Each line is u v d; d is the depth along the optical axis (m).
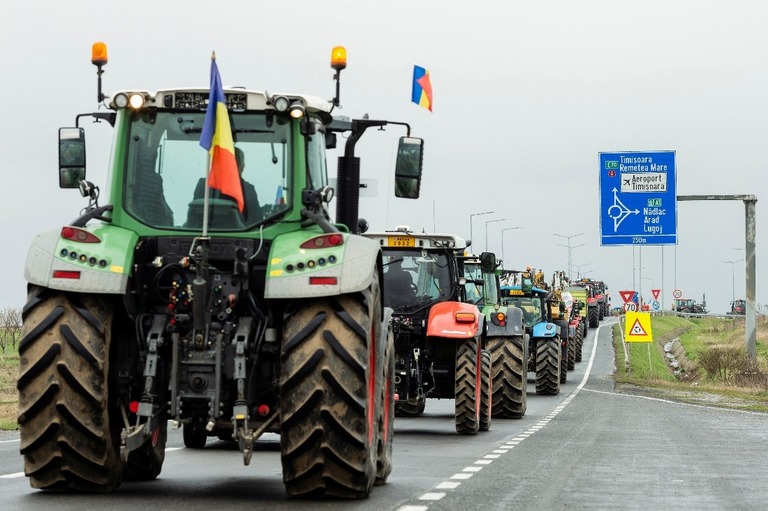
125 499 24.44
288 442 24.27
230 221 26.08
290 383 24.16
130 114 26.69
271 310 25.41
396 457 38.09
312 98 26.55
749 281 111.69
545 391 97.31
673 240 107.19
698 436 49.69
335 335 24.34
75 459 24.67
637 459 37.47
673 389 107.69
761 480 31.12
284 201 26.23
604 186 108.00
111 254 24.67
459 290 54.94
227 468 33.16
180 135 26.59
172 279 25.67
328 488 24.80
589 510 24.19
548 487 28.56
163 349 24.70
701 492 28.00
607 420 62.88
